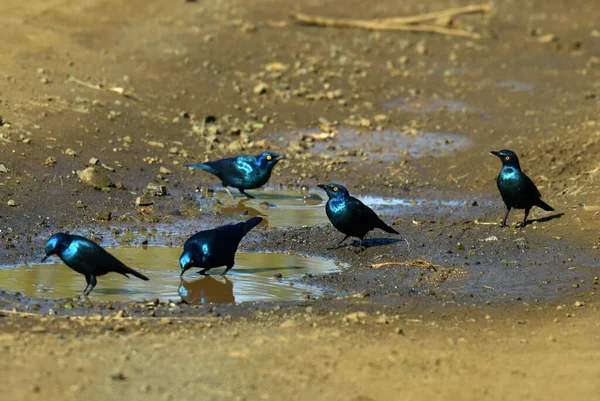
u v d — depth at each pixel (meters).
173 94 21.52
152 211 15.38
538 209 16.03
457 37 28.89
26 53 21.77
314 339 9.54
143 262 12.95
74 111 19.20
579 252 13.65
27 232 13.85
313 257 13.59
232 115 20.91
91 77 21.33
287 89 22.94
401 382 8.48
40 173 16.17
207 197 16.52
